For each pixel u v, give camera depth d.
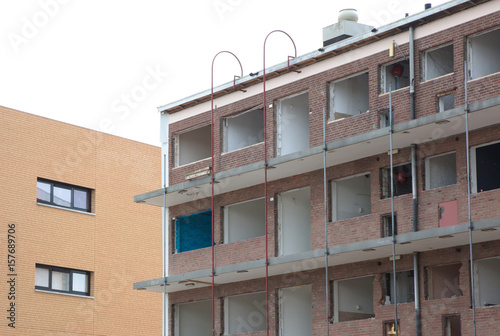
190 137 46.75
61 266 49.94
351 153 37.66
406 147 36.84
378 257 37.31
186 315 45.62
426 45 36.25
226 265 42.62
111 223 52.44
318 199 39.66
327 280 36.62
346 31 41.44
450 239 34.12
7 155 48.47
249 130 44.84
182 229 45.72
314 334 39.12
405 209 36.56
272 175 40.78
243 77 42.44
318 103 39.62
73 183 51.06
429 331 35.34
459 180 35.09
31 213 49.03
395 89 38.16
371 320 37.22
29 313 48.16
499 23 34.12
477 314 34.03
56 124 50.78
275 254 40.91
